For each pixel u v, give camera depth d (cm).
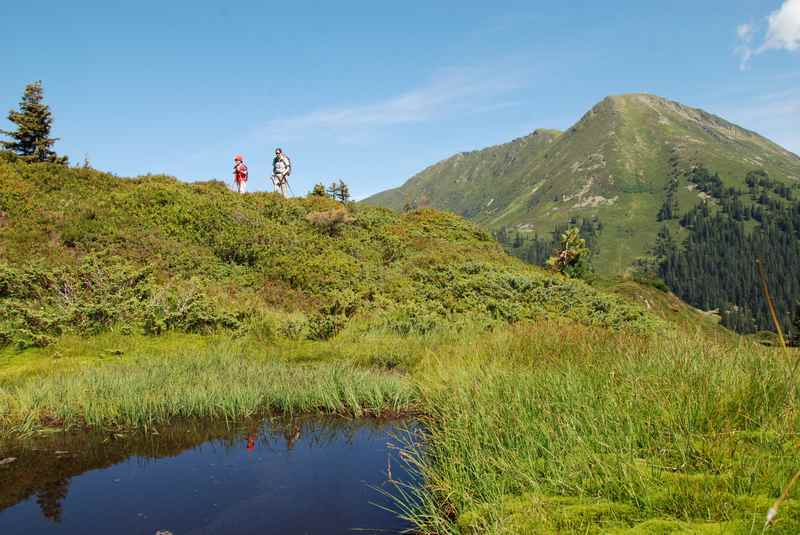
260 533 425
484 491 442
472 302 1748
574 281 2495
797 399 470
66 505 479
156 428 719
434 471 518
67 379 847
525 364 879
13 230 1609
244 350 1170
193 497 498
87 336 1164
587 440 465
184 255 1739
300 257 1950
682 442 424
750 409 483
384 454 632
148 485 528
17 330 1108
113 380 845
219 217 2069
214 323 1315
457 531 400
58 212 1789
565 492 407
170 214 1967
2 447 636
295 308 1614
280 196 2712
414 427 743
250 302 1521
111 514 459
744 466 379
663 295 4444
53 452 623
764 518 308
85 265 1334
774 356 596
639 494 372
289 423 755
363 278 1948
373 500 494
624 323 1747
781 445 392
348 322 1449
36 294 1266
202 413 773
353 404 820
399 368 1105
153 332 1238
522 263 2828
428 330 1439
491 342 1107
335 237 2373
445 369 916
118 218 1841
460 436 550
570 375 654
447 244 2702
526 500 401
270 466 587
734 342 754
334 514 462
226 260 1847
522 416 548
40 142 3525
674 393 518
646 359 718
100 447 643
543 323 1391
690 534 306
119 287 1311
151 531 426
